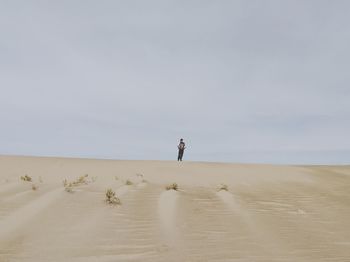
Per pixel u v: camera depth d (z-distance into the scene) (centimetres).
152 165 1201
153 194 718
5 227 481
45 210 563
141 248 437
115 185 791
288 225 591
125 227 511
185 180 952
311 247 486
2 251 407
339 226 611
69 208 582
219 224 559
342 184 1061
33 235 461
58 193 660
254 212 654
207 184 917
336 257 451
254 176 1096
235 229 541
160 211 599
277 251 459
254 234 524
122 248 435
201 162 1409
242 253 443
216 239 488
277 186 961
